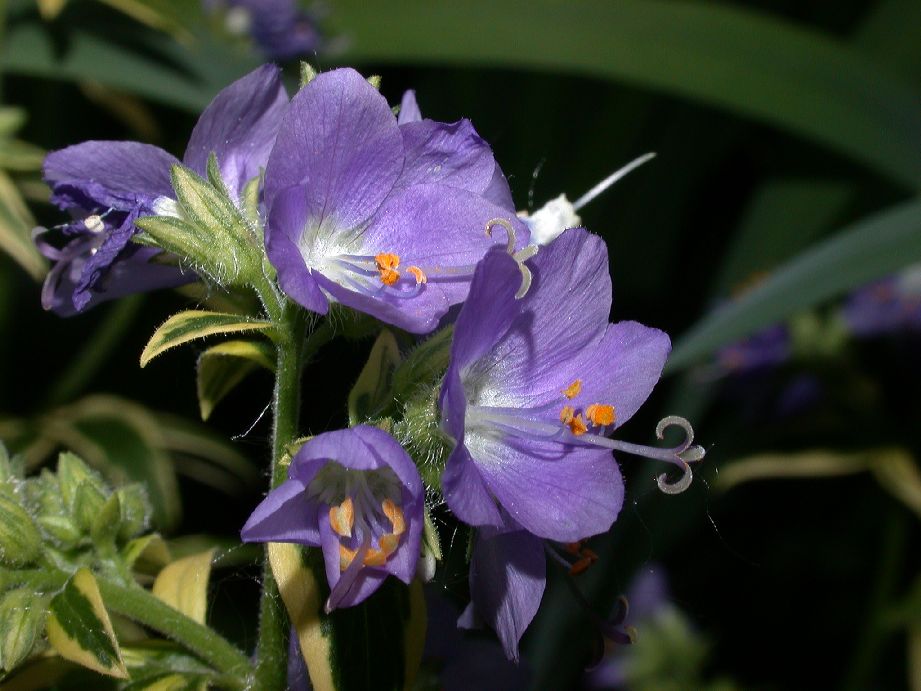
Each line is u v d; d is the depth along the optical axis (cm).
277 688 15
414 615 14
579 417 14
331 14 23
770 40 21
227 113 15
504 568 14
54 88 24
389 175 14
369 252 14
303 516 13
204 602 16
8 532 14
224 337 18
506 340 14
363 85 13
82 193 14
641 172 25
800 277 19
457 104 25
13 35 22
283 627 15
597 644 14
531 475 14
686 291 26
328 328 14
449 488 12
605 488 13
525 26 22
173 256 14
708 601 28
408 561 13
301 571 14
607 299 14
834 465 23
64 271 15
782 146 25
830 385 23
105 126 25
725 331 19
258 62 24
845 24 26
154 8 21
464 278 14
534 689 19
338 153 14
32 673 15
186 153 15
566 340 14
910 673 25
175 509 23
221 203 14
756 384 24
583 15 21
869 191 24
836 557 28
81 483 15
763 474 23
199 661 15
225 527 25
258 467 24
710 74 21
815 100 21
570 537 13
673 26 21
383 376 14
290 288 13
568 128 25
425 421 13
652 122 25
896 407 23
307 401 21
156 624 15
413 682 15
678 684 25
